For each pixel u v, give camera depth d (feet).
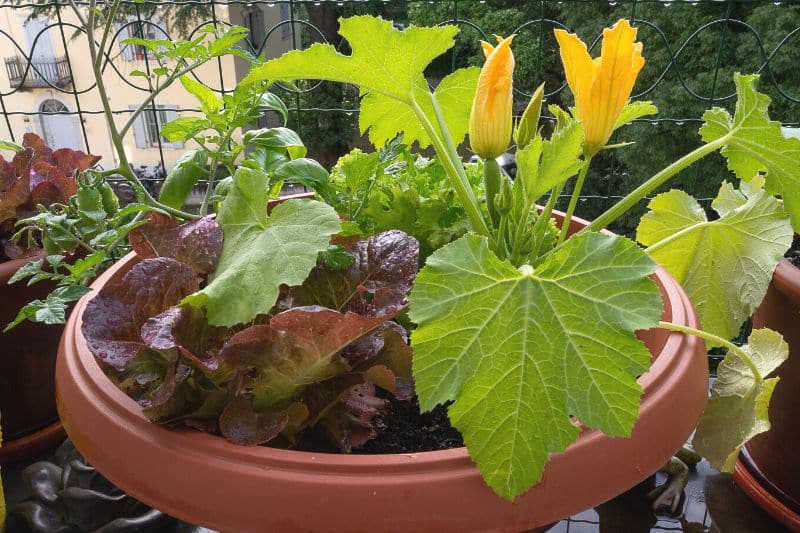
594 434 1.60
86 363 1.82
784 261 2.77
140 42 2.57
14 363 3.10
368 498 1.46
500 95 1.92
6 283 2.85
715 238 2.64
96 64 2.57
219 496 1.50
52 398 3.33
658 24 10.27
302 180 2.53
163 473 1.56
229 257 1.88
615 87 1.92
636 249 1.58
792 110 9.78
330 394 1.80
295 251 1.74
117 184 4.03
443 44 2.09
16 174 3.29
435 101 2.39
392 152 2.56
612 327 1.55
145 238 2.06
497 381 1.58
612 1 3.54
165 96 8.27
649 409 1.66
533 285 1.61
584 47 1.93
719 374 2.42
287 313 1.56
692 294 2.74
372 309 1.85
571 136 1.80
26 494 3.10
